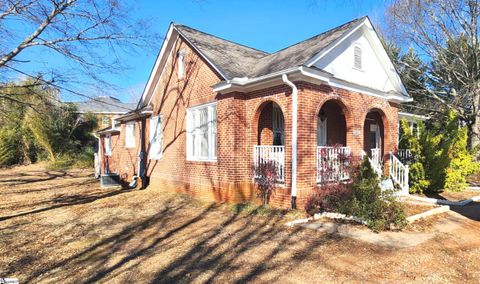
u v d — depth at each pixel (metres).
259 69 10.81
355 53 11.61
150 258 5.93
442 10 19.62
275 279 4.81
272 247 6.27
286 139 9.30
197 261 5.67
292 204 8.97
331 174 9.81
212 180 11.12
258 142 10.95
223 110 10.67
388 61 12.80
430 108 23.12
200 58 11.95
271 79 9.35
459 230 7.32
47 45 8.44
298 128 8.98
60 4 8.17
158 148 14.94
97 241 7.18
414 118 17.95
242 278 4.87
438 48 21.25
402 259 5.53
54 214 10.25
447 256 5.71
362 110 11.41
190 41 12.20
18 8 7.83
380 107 12.38
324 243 6.40
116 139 19.98
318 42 10.86
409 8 14.97
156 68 14.55
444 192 12.84
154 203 11.57
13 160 31.67
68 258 6.12
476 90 19.45
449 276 4.90
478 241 6.57
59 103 10.61
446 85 22.58
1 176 23.78
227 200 10.42
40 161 32.50
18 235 7.83
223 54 12.07
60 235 7.75
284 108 9.40
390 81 13.40
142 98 15.79
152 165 15.31
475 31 19.02
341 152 10.24
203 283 4.75
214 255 5.95
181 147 12.98
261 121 11.11
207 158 11.63
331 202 8.66
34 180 21.03
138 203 11.75
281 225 7.79
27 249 6.74
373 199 7.89
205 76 11.66
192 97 12.37
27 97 10.15
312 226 7.60
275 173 9.61
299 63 8.95
